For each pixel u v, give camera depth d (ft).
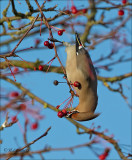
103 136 48.75
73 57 44.88
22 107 41.42
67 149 44.24
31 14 45.83
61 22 51.85
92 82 42.68
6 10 47.24
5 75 48.03
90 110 42.04
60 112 38.93
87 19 51.72
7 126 40.88
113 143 48.60
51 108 49.16
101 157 46.98
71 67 44.34
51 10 43.04
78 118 39.68
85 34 53.01
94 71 44.65
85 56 45.01
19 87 48.70
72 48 45.83
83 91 41.98
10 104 39.52
